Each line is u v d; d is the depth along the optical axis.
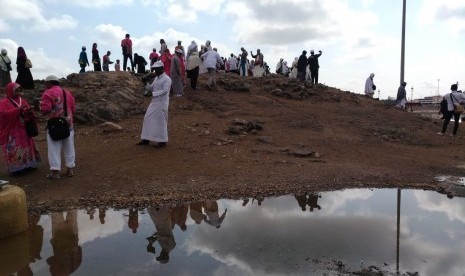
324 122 12.73
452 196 6.75
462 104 13.10
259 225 5.21
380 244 4.52
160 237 4.80
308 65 20.83
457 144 12.21
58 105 7.00
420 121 15.16
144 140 9.23
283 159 8.77
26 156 7.43
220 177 7.43
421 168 8.73
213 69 14.94
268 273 3.77
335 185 7.23
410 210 5.90
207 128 10.84
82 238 4.81
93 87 13.79
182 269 3.88
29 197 6.42
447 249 4.37
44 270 3.94
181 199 6.36
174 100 13.37
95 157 8.48
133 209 5.96
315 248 4.39
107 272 3.84
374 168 8.46
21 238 4.85
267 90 16.25
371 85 20.11
